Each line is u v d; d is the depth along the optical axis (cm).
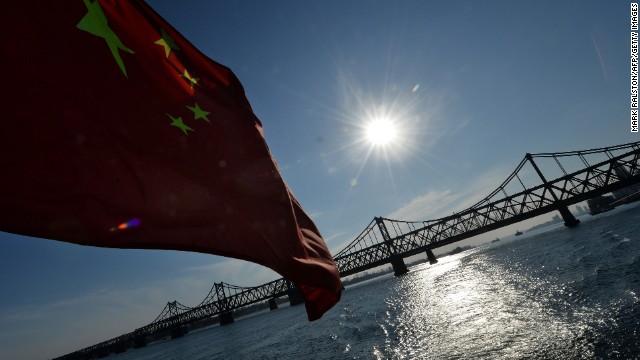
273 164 305
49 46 168
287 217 272
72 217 137
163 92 237
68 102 164
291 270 241
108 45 209
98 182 157
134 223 162
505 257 4816
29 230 120
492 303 2102
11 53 149
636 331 1034
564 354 1052
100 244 143
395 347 1773
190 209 199
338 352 2000
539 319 1483
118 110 193
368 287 8175
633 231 2997
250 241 225
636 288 1433
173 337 11419
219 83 310
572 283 1906
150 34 252
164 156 205
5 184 121
